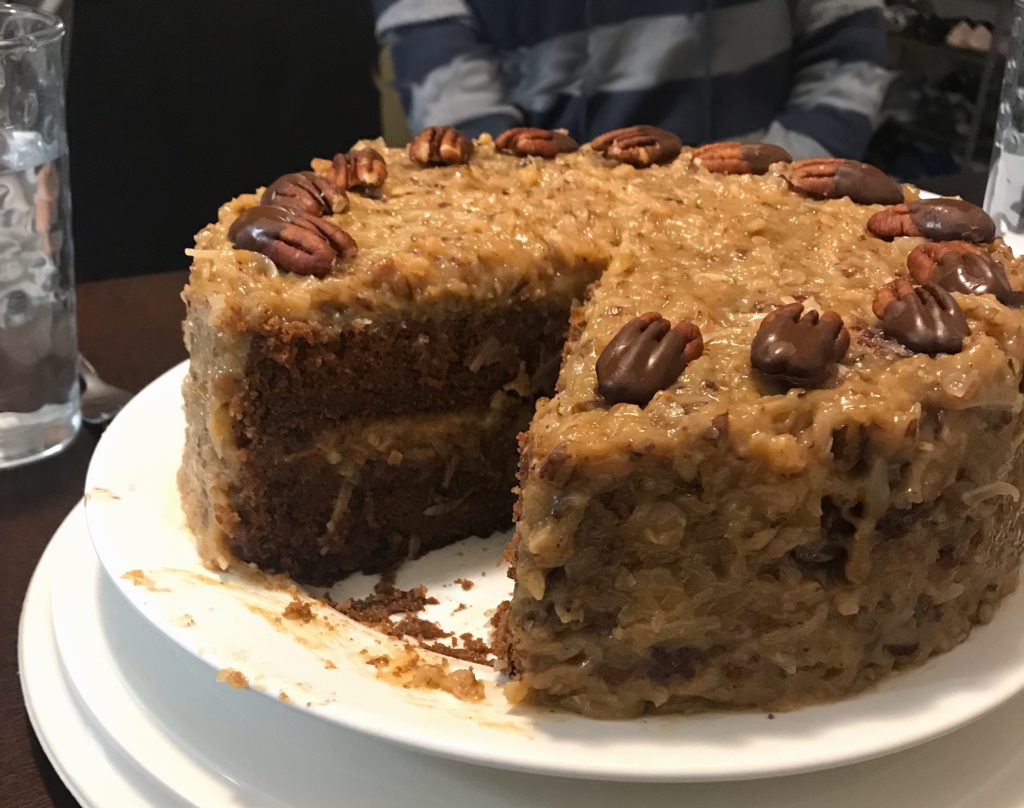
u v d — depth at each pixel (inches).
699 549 9.7
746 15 24.2
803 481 9.4
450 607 12.6
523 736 9.2
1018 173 16.6
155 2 28.3
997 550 10.6
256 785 9.6
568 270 13.1
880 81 24.2
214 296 11.6
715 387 9.8
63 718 10.5
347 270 12.2
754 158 15.2
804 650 9.8
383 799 9.4
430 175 14.9
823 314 10.5
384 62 30.1
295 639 10.5
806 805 9.5
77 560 12.5
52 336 15.2
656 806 9.4
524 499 9.8
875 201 14.1
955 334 10.0
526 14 26.3
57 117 15.4
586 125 25.2
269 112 31.1
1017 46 16.3
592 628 9.8
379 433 13.0
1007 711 10.6
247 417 12.0
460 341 13.1
